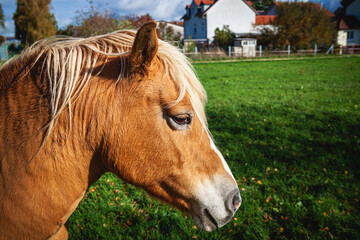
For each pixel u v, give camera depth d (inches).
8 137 49.1
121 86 51.4
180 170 54.9
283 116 262.5
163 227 112.2
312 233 110.0
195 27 1646.2
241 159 167.6
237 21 1496.1
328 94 371.9
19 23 952.3
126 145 52.2
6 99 51.4
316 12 1154.7
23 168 48.2
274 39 1181.7
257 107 299.1
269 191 136.8
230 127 227.8
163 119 52.4
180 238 106.5
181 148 54.2
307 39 1144.2
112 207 121.9
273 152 178.2
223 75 591.2
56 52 52.2
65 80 50.8
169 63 53.2
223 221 58.7
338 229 111.0
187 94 54.1
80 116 51.4
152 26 45.6
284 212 121.3
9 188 47.6
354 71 622.2
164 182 56.1
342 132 217.5
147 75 50.8
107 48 55.4
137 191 135.2
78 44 55.8
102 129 51.5
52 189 50.3
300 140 199.6
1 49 652.1
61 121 50.6
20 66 54.0
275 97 358.0
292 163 164.9
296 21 1137.4
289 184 143.2
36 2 959.0
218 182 58.0
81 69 52.7
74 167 52.7
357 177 150.3
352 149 183.9
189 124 54.8
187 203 57.7
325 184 141.8
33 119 49.8
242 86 448.5
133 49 48.9
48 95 50.4
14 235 48.2
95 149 53.4
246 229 110.8
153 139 52.5
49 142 49.8
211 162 57.9
